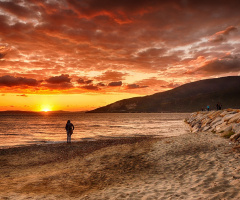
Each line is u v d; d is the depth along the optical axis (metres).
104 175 9.12
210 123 25.33
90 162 12.12
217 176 6.83
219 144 12.24
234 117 17.47
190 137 16.84
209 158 9.53
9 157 15.66
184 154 11.20
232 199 4.87
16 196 6.79
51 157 15.52
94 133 36.88
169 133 33.38
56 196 6.71
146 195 6.02
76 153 16.31
